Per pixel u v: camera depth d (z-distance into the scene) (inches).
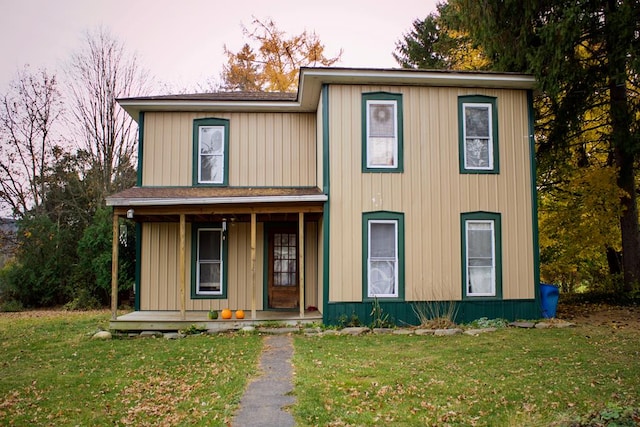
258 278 532.4
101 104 1008.9
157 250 523.8
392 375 277.0
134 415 222.5
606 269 739.4
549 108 607.2
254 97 543.5
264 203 453.4
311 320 450.3
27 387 271.1
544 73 482.6
